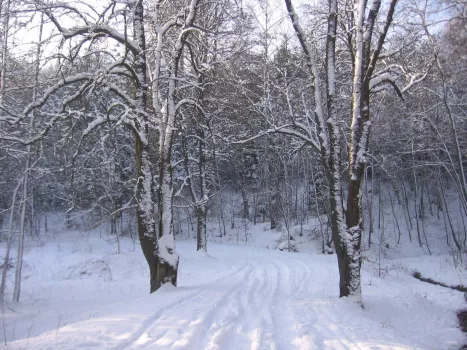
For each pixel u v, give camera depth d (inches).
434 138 1022.4
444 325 378.6
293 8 413.4
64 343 203.2
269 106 457.1
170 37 545.6
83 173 715.4
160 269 419.2
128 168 826.2
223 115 788.6
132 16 422.9
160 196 443.8
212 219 1657.2
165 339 214.2
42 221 1393.9
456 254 958.4
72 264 784.9
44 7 393.7
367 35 377.7
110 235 1242.6
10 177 653.3
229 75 591.5
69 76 409.1
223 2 483.2
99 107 496.7
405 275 783.1
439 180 1323.8
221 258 906.7
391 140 1067.9
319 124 406.6
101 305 382.0
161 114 450.6
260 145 1400.1
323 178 1215.6
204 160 932.6
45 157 563.2
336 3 406.6
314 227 1385.3
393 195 1587.1
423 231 1246.3
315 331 261.4
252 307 333.7
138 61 434.3
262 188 1628.9
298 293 438.3
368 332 268.1
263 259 863.7
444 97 656.4
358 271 375.6
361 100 379.9
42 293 595.8
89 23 415.8
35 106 394.9
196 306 314.5
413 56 458.9
